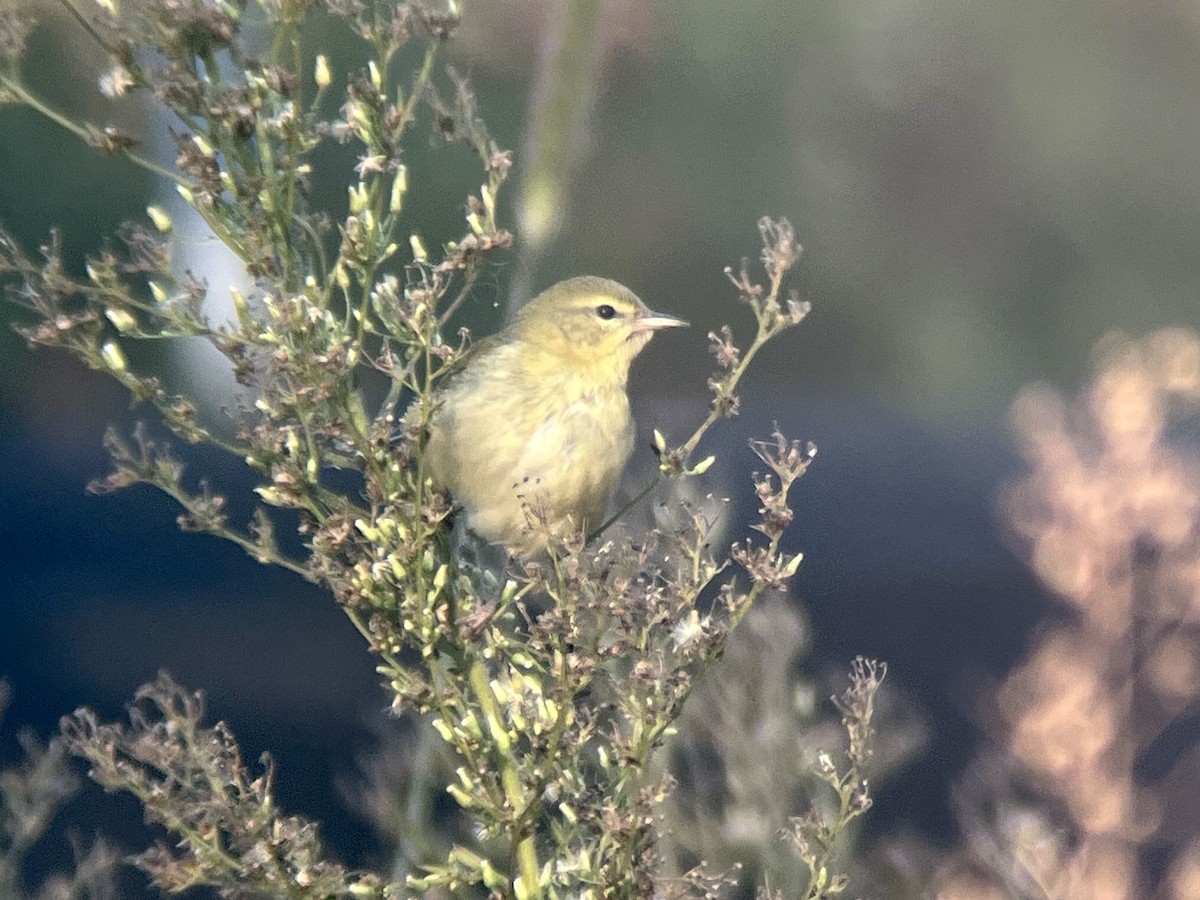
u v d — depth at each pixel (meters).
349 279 4.22
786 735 4.29
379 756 4.44
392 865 4.30
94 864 4.25
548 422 4.35
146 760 4.20
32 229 5.79
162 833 4.49
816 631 5.64
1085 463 4.48
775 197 10.66
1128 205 11.50
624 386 4.37
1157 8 11.52
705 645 4.21
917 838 4.43
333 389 4.21
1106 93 11.48
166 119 4.23
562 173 4.27
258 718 4.69
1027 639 5.26
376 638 4.21
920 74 11.10
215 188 4.21
